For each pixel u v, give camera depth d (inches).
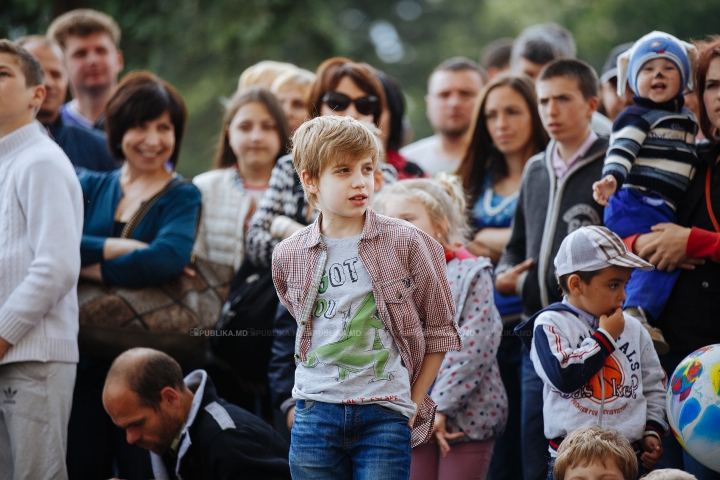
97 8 1477.6
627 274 457.7
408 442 398.6
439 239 541.3
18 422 536.7
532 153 675.4
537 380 559.2
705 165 518.3
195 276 634.2
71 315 560.7
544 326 461.7
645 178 514.0
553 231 575.8
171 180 652.7
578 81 589.6
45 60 720.3
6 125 566.9
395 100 731.4
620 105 734.5
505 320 626.2
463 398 525.3
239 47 1585.9
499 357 623.8
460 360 526.3
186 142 1723.7
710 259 497.4
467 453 534.3
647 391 464.8
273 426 658.8
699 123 540.1
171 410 538.3
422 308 415.2
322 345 406.3
